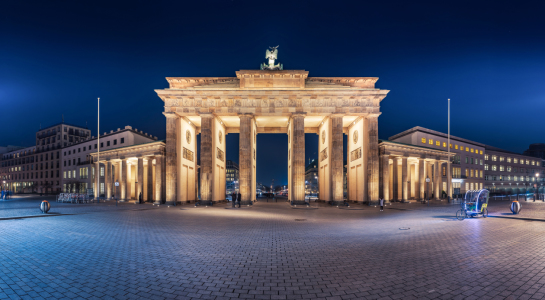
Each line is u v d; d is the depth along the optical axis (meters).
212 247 11.68
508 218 20.61
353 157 49.69
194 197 48.88
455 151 74.88
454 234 14.37
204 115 42.47
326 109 43.09
